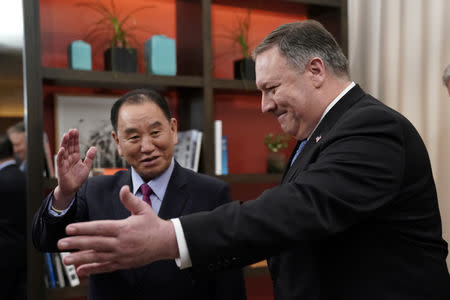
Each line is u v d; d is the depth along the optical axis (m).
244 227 0.80
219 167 2.59
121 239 0.73
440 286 1.01
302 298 1.04
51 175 2.32
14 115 3.63
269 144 2.92
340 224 0.84
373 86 3.04
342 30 2.86
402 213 1.01
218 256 0.79
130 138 1.50
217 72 2.96
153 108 1.50
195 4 2.61
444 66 2.61
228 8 3.00
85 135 2.59
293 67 1.08
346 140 0.92
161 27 2.80
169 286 1.46
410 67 2.80
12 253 2.85
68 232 0.71
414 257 1.00
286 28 1.12
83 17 2.62
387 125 0.94
